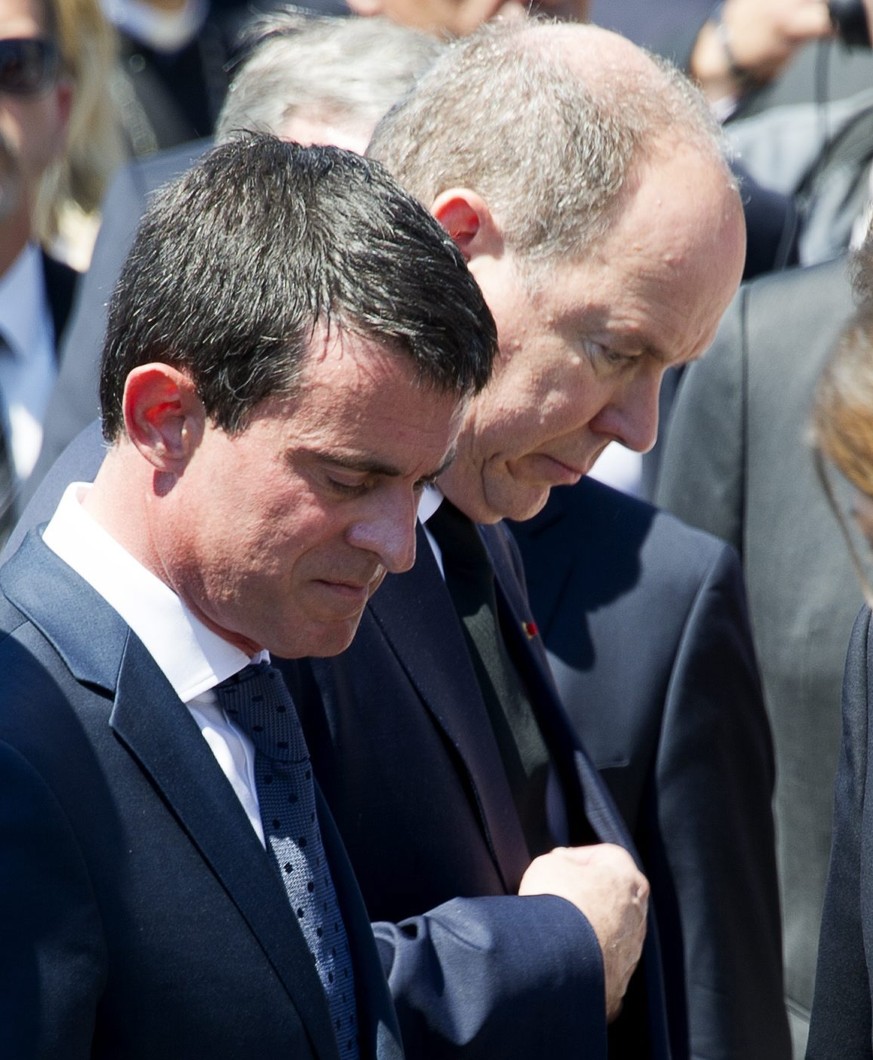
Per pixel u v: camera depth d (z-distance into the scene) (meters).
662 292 7.77
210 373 5.89
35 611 6.07
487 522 8.62
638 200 7.70
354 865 7.63
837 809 7.67
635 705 10.32
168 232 6.06
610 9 23.42
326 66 10.55
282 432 5.89
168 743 5.98
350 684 7.70
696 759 10.39
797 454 11.82
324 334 5.81
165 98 18.64
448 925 7.59
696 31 19.09
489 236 7.84
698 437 12.32
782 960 10.74
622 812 10.23
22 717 5.74
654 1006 8.91
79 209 14.51
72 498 6.48
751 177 15.44
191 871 5.88
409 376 5.89
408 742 7.82
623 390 8.17
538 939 7.68
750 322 12.19
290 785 6.61
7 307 13.70
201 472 6.03
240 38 13.58
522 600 9.27
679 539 10.86
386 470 6.00
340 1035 6.45
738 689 10.66
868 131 16.12
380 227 5.98
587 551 10.74
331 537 6.09
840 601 11.47
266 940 5.96
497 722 8.62
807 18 17.19
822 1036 7.80
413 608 8.04
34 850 5.49
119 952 5.70
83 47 14.41
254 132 6.63
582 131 7.71
